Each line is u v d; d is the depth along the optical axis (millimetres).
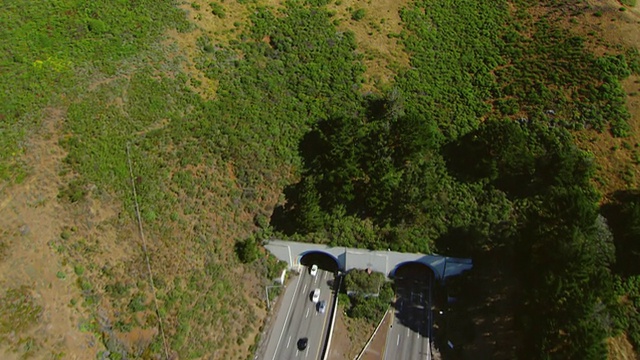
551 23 74500
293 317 53250
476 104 65875
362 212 56812
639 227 49344
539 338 43375
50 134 50344
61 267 44312
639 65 66375
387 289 54625
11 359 38750
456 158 60594
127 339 44281
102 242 47219
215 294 50406
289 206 56812
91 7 64250
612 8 75250
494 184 58125
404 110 64188
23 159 47938
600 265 47062
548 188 55375
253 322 51625
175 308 47438
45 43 57875
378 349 50781
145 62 61000
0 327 39594
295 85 66312
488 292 52625
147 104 57125
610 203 54531
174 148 55938
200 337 47375
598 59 66688
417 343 51156
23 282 42156
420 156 59500
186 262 50375
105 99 55062
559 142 59625
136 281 46969
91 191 48969
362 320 53062
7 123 50000
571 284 43312
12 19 59375
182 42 65500
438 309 53656
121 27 63344
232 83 63812
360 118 63812
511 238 53625
